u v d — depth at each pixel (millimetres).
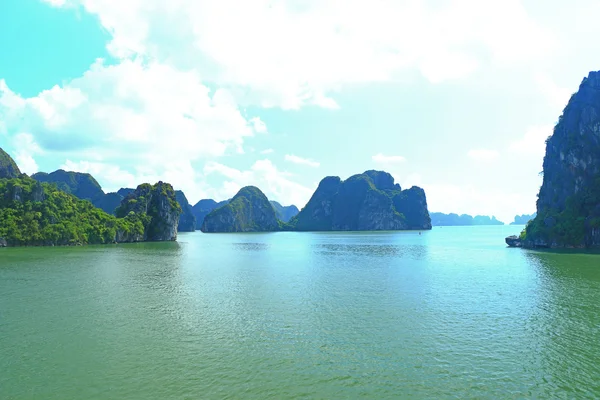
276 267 70312
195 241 177750
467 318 34281
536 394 20766
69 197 153375
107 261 79375
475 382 22016
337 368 23812
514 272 62062
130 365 24297
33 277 57000
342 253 102438
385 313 35969
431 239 185750
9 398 20344
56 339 28984
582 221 109250
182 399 20203
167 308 37969
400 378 22484
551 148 138000
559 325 32125
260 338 29094
